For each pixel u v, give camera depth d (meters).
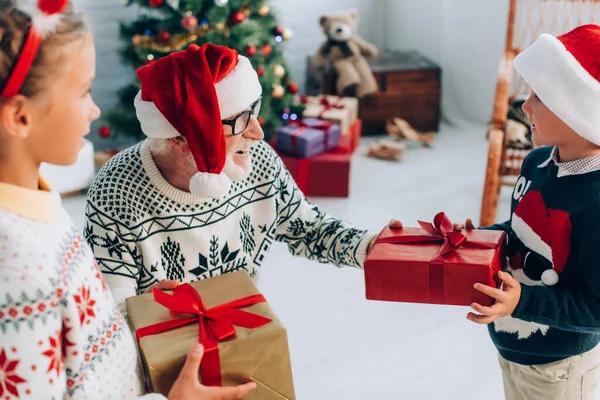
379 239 1.73
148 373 1.33
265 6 3.78
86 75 1.18
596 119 1.64
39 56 1.11
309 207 1.93
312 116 4.06
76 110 1.17
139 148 1.72
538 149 1.79
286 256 3.34
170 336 1.37
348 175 3.78
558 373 1.78
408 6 5.05
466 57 4.81
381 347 2.73
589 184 1.63
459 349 2.72
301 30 4.92
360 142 4.63
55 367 1.16
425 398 2.49
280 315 2.90
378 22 5.22
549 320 1.63
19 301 1.12
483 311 1.57
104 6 4.12
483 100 4.82
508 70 3.40
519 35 4.45
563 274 1.67
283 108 3.98
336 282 3.13
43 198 1.17
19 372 1.13
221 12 3.54
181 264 1.74
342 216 3.64
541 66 1.68
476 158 4.37
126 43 3.82
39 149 1.17
